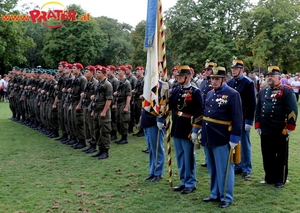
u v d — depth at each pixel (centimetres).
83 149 836
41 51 4456
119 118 901
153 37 546
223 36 3422
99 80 755
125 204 482
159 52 552
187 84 521
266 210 452
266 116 543
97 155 756
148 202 488
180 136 518
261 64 2938
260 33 2919
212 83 482
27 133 1070
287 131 525
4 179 604
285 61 3017
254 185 555
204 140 482
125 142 900
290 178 584
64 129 935
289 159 709
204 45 3516
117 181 585
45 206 479
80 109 838
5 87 2356
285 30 2850
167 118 540
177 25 3528
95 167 673
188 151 520
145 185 563
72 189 547
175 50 3719
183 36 3509
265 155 554
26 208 474
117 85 909
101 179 597
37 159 744
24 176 620
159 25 547
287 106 525
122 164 692
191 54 3453
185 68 518
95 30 4372
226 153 470
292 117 520
